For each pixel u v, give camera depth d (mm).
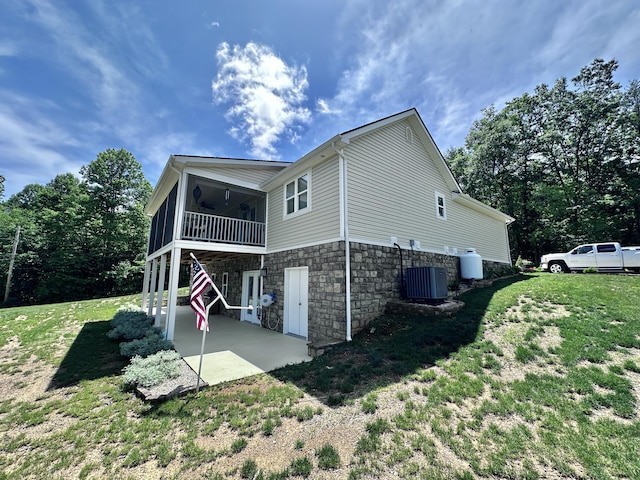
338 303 6477
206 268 15562
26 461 2541
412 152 9523
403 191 8812
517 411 3016
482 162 22047
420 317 6633
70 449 2703
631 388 3188
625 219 18312
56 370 5102
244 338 7551
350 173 7105
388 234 7945
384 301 7371
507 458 2371
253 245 9289
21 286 20656
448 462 2350
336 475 2250
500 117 22203
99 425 3123
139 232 24531
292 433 2840
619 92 18406
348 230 6738
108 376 4699
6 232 21094
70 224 21344
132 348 5895
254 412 3287
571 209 18719
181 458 2516
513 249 22516
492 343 4840
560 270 12305
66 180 27656
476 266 10383
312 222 7602
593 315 5250
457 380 3791
